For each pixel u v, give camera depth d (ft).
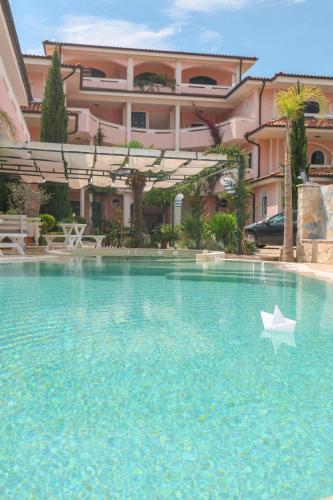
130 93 104.37
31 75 94.32
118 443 7.38
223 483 6.31
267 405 8.97
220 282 29.43
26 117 82.43
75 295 22.89
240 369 11.23
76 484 6.27
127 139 104.73
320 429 7.93
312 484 6.30
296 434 7.73
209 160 47.80
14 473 6.51
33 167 56.80
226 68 116.78
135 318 17.31
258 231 67.56
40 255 46.68
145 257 51.72
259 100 100.37
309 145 95.40
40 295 22.75
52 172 57.67
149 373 10.85
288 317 17.79
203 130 106.63
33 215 62.90
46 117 67.41
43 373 10.81
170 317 17.56
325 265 41.29
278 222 66.95
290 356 12.39
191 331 15.23
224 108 113.60
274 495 6.05
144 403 9.02
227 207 93.20
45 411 8.61
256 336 14.60
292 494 6.07
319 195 47.55
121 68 114.83
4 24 40.98
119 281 29.30
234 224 60.49
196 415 8.47
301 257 47.16
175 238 67.05
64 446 7.27
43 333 14.69
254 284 28.40
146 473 6.54
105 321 16.66
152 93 105.29
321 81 98.22
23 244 46.09
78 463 6.79
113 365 11.46
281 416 8.45
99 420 8.23
